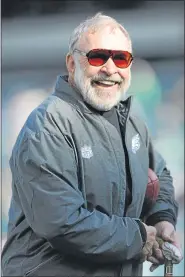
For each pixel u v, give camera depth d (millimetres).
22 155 10555
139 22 22531
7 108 23219
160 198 12352
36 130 10594
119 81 11164
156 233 11891
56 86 11383
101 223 10523
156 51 22406
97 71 10992
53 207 10242
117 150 11016
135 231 10836
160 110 22344
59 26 23188
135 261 11547
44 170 10344
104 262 10844
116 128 11406
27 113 23266
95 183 10727
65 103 10977
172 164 22125
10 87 23359
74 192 10430
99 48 10977
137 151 11492
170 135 22266
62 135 10641
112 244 10602
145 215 12242
